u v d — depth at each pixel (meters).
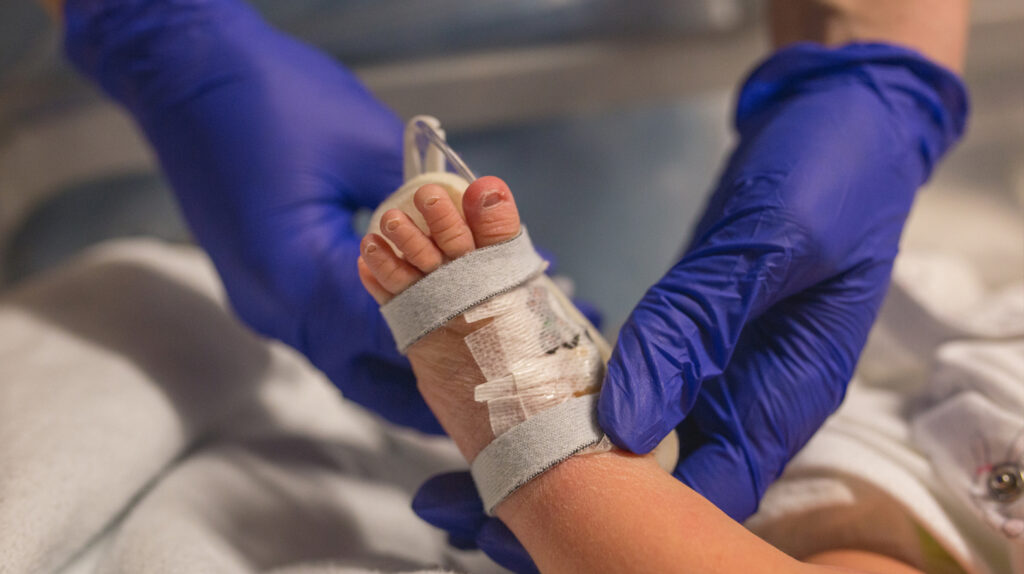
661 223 1.88
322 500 1.09
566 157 1.96
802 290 0.93
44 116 1.84
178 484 1.05
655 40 1.92
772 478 0.89
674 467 0.85
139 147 1.90
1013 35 1.89
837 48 1.07
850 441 0.98
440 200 0.73
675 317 0.82
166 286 1.35
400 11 1.91
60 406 1.07
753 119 1.11
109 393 1.11
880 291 0.96
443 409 0.79
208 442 1.24
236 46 1.17
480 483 0.76
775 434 0.88
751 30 1.91
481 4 1.91
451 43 1.91
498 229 0.74
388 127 1.20
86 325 1.25
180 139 1.16
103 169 1.91
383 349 1.04
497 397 0.73
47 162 1.87
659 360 0.79
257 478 1.09
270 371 1.35
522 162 1.96
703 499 0.71
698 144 1.96
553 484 0.70
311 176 1.13
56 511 0.94
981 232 1.81
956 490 0.90
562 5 1.92
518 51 1.92
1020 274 1.71
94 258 1.41
